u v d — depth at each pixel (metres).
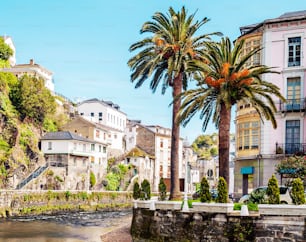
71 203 71.81
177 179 36.88
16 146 75.81
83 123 98.88
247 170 41.53
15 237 36.84
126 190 94.88
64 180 80.56
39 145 84.62
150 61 36.31
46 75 118.06
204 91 29.28
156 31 38.44
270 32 40.88
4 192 59.09
